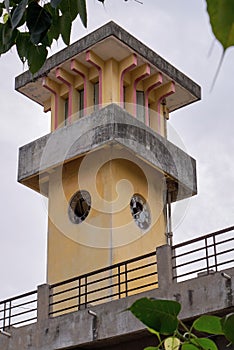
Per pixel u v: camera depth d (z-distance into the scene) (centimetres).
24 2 226
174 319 167
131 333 1357
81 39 1939
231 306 1236
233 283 1253
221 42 112
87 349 1470
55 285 1602
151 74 2006
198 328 178
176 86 2042
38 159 1953
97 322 1428
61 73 1984
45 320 1546
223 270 1282
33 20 252
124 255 1784
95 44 1897
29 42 281
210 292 1277
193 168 1983
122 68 1947
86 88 1962
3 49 283
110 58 1953
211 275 1288
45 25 252
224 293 1256
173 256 1401
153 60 1969
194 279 1314
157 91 2052
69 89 2005
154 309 166
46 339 1517
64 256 1859
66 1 271
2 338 1614
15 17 225
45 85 2011
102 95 1922
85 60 1961
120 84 1939
